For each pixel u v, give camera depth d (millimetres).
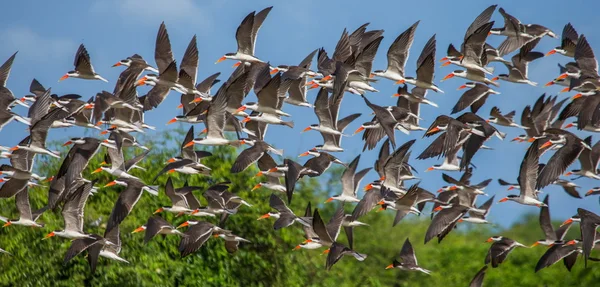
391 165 32219
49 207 33719
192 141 33438
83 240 32188
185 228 38031
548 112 36719
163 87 35875
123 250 36844
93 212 38062
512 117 36594
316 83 34750
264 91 33406
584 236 29156
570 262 33375
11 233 36969
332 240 32156
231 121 33938
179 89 35688
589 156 33375
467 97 35062
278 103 34656
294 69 34906
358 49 35688
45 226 36719
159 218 33000
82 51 36438
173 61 35062
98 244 32375
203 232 32906
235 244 34844
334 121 34906
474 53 33344
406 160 34438
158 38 36562
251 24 35406
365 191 33438
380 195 33094
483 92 34969
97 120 35656
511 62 36312
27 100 37188
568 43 35375
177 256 37906
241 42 35594
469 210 33656
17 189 33469
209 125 33094
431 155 32250
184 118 36938
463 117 32000
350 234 34938
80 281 36188
